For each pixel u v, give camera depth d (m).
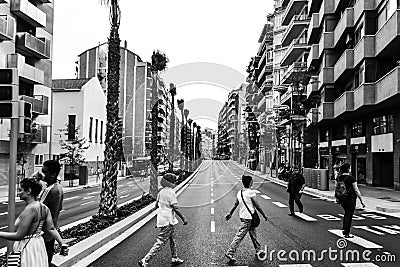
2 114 7.28
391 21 22.95
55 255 8.25
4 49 35.03
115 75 14.74
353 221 14.78
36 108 39.50
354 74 32.94
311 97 43.53
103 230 11.61
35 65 41.72
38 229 5.43
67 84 59.00
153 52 19.75
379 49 26.11
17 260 5.21
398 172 27.64
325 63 39.28
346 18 32.94
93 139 60.31
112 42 15.01
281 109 47.56
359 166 36.00
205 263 8.43
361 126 34.78
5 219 16.45
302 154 48.72
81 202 23.53
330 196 24.78
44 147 43.50
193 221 14.83
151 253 8.09
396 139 27.73
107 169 14.21
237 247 9.20
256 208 9.05
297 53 52.88
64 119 55.84
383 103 26.11
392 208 17.88
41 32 42.38
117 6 14.95
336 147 41.03
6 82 7.33
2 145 35.31
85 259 8.68
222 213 17.31
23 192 5.54
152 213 17.03
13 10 36.72
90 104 58.72
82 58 81.12
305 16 51.72
